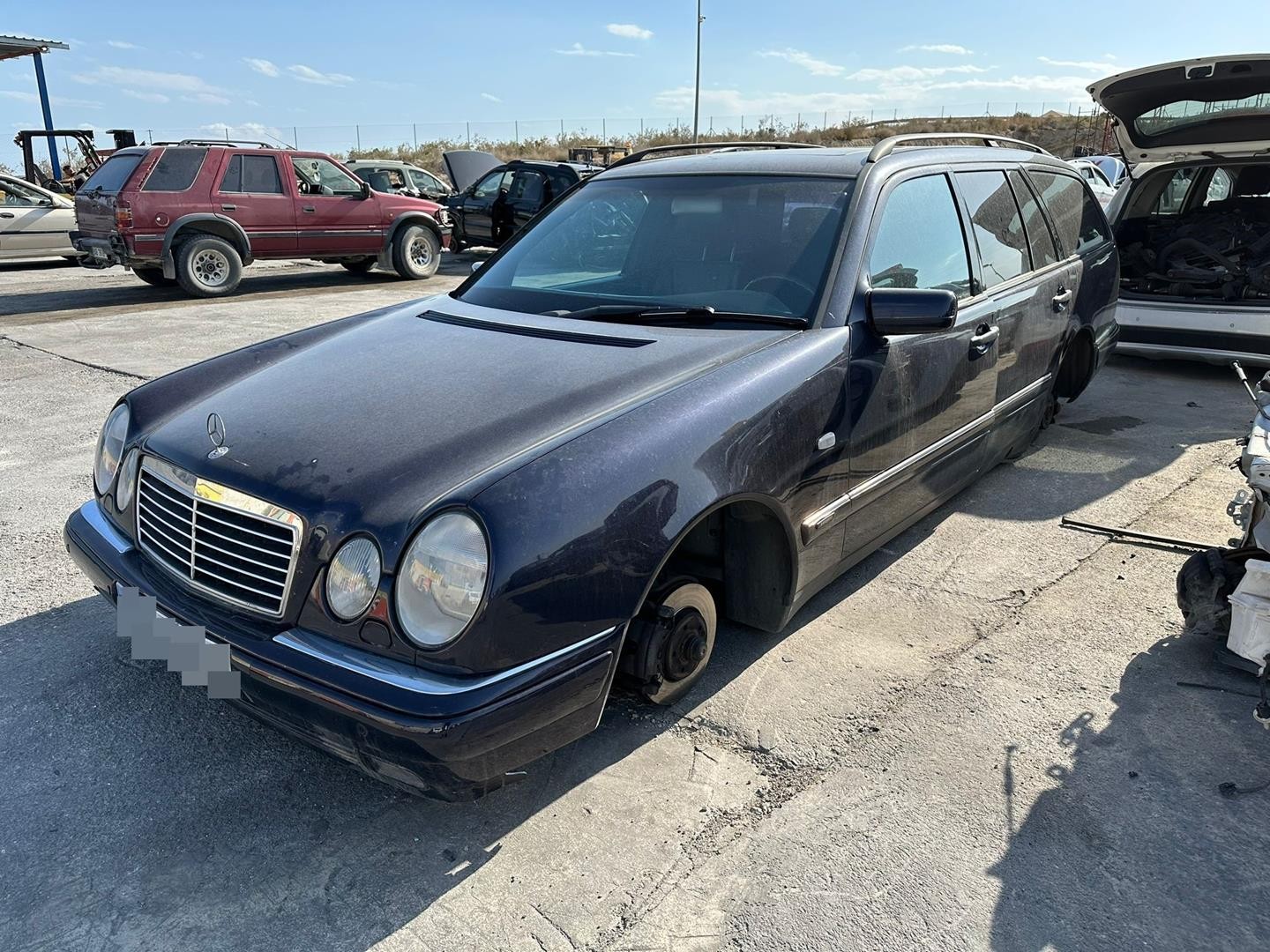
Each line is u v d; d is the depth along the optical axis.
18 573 3.76
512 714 2.03
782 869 2.22
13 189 14.76
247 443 2.43
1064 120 37.59
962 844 2.29
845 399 2.91
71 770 2.58
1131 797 2.45
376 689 1.99
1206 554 3.04
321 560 2.12
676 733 2.74
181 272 11.36
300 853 2.29
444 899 2.15
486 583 2.01
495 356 2.85
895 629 3.33
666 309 3.09
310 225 12.42
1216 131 5.99
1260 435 2.73
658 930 2.05
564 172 13.74
